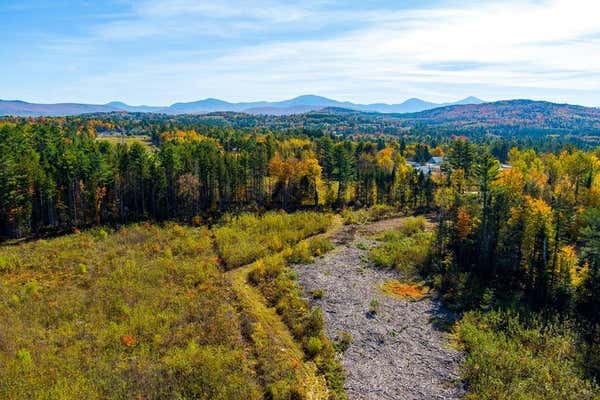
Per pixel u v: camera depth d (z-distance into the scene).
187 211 84.62
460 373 31.95
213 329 35.50
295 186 98.81
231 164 88.62
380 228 77.25
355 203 97.75
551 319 40.50
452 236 58.50
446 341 36.91
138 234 66.94
